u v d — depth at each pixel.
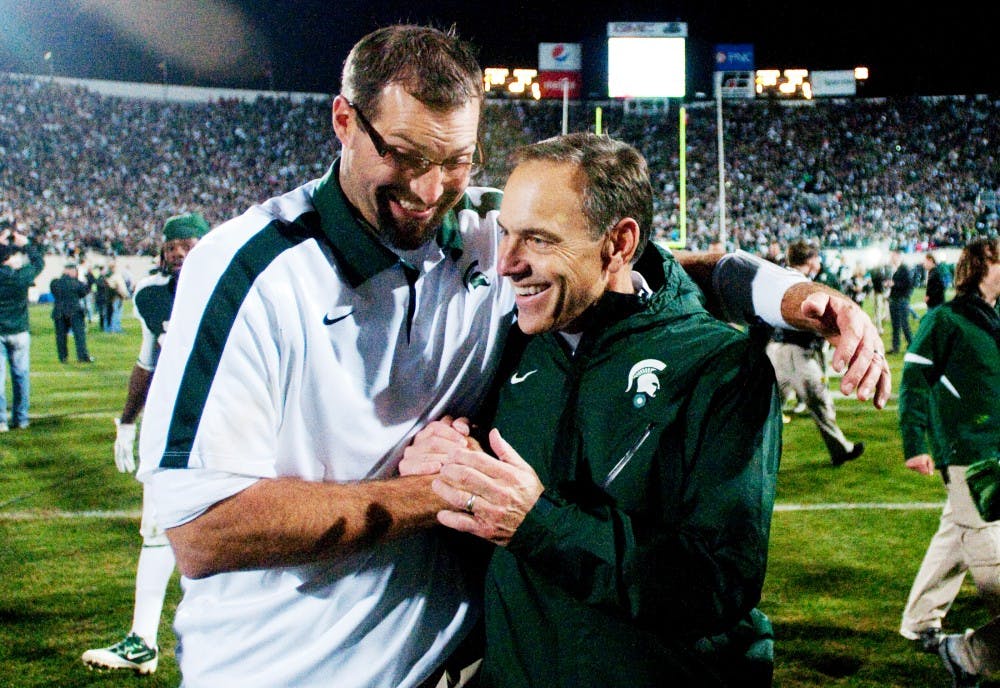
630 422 1.44
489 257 1.76
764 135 36.19
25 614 3.89
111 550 4.75
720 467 1.38
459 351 1.69
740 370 1.43
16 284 7.93
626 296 1.50
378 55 1.37
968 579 4.48
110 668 3.36
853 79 36.25
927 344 3.38
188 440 1.38
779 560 4.62
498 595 1.58
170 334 1.43
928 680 3.33
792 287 1.62
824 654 3.54
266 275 1.44
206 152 33.66
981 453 3.23
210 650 1.63
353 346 1.54
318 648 1.59
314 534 1.44
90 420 8.45
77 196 29.78
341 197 1.51
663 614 1.34
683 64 29.88
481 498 1.41
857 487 6.09
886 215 32.00
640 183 1.50
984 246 3.30
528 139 37.22
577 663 1.45
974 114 35.97
